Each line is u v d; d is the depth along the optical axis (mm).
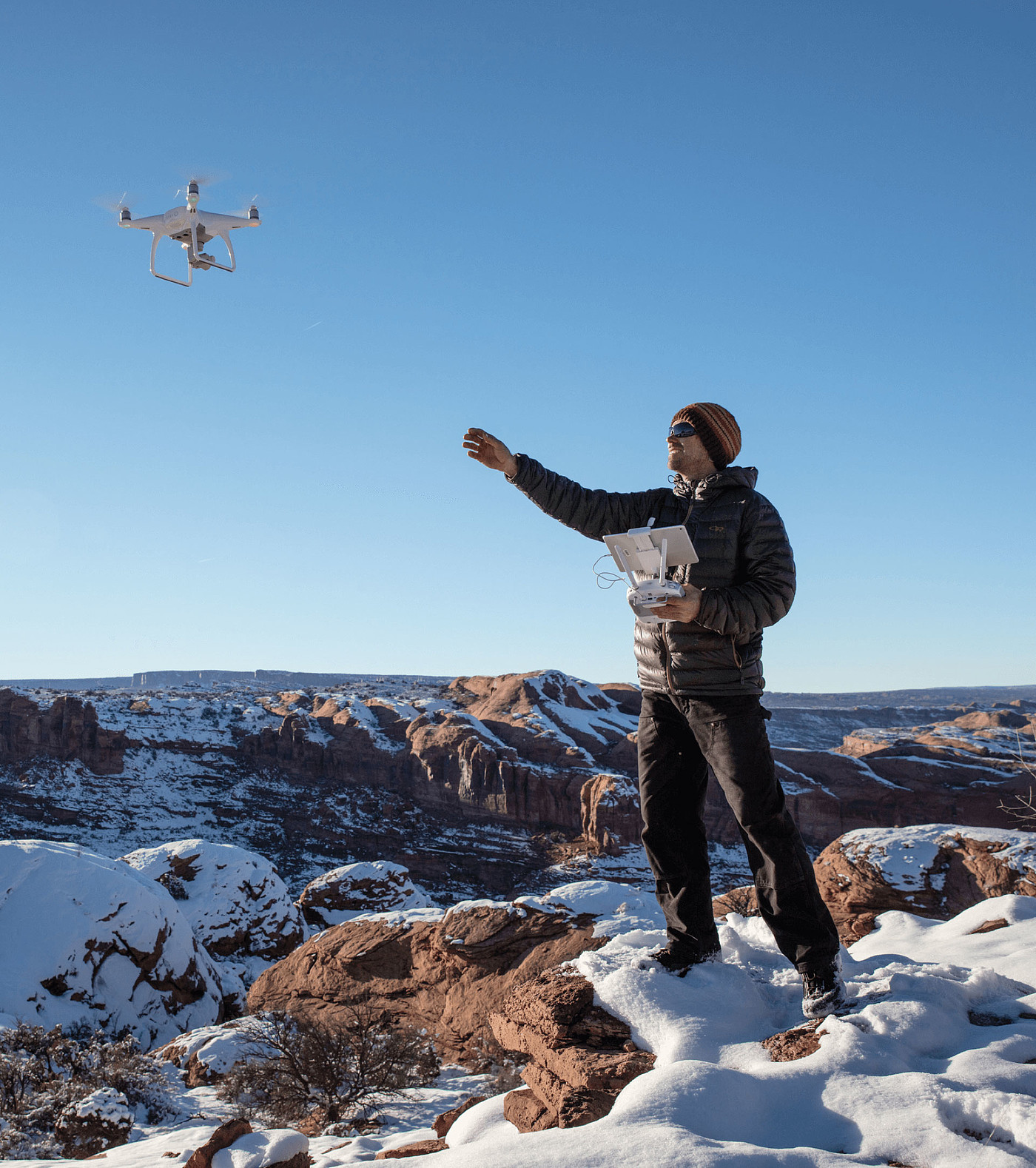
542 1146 2391
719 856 80438
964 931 6258
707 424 3600
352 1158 5148
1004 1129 2223
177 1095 16500
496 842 109000
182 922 33719
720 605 3135
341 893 46781
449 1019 18188
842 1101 2467
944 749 101125
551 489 3824
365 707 141875
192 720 147000
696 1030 3123
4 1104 13898
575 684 138500
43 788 130750
